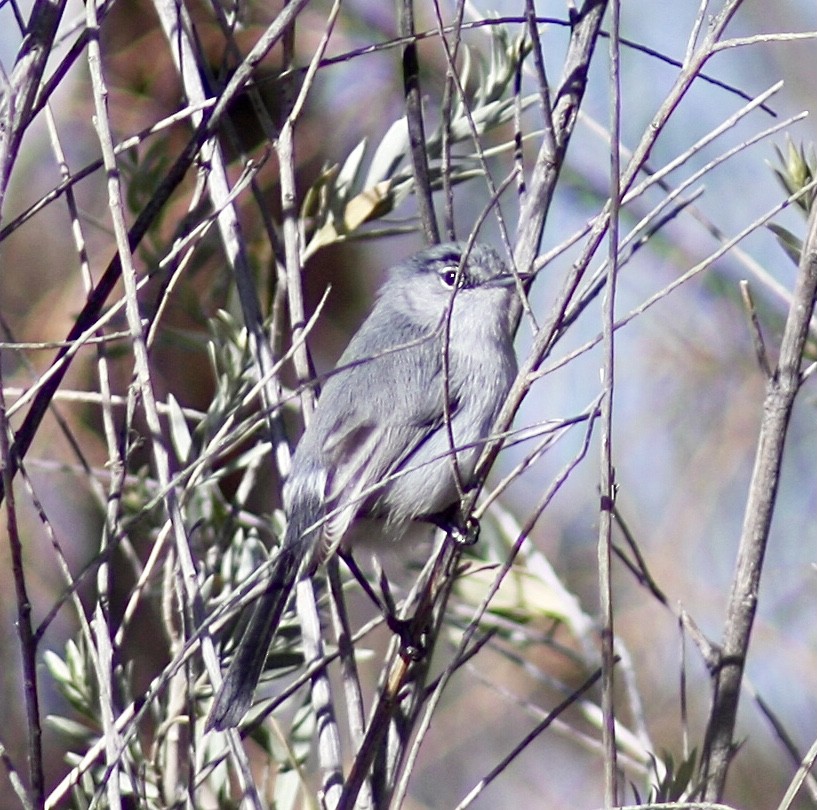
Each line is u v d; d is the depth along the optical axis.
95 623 6.44
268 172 12.61
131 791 7.53
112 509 6.53
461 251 8.77
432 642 7.04
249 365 9.05
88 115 12.57
